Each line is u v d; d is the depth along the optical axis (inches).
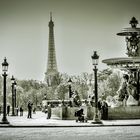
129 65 1872.5
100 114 1695.4
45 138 977.5
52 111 2401.6
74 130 1229.7
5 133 1146.0
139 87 1908.2
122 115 1727.4
